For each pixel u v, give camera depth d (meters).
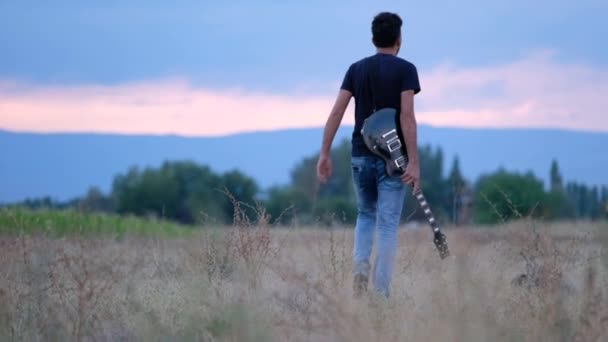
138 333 14.99
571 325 13.75
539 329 13.76
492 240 19.33
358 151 18.95
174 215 146.88
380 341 13.93
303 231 22.36
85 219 40.16
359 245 18.77
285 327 14.88
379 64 18.77
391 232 18.45
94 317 15.38
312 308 15.93
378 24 18.98
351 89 19.14
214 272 17.72
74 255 19.80
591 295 14.60
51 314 15.24
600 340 13.89
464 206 19.81
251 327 13.98
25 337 14.89
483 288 14.61
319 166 19.48
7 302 15.61
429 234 22.12
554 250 17.80
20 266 18.89
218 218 19.91
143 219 48.44
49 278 17.69
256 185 145.25
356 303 15.86
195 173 152.12
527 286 16.52
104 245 26.23
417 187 18.45
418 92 18.75
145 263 22.00
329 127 19.30
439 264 18.67
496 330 13.39
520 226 19.55
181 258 20.31
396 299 16.58
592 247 19.34
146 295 17.12
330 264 19.09
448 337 13.34
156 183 149.75
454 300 14.29
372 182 18.91
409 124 18.50
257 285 16.97
